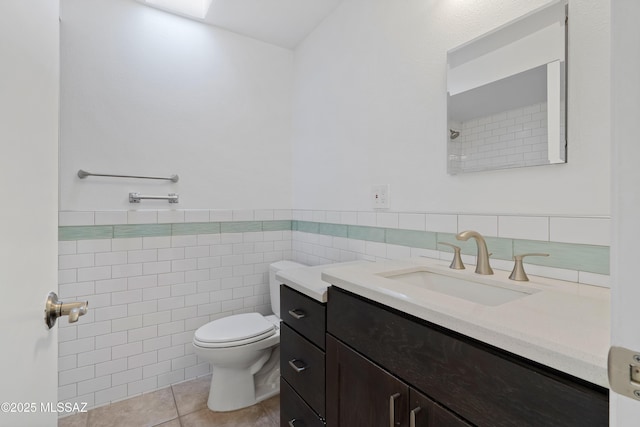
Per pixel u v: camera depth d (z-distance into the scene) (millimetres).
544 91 979
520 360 560
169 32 1956
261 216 2266
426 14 1365
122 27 1814
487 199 1143
